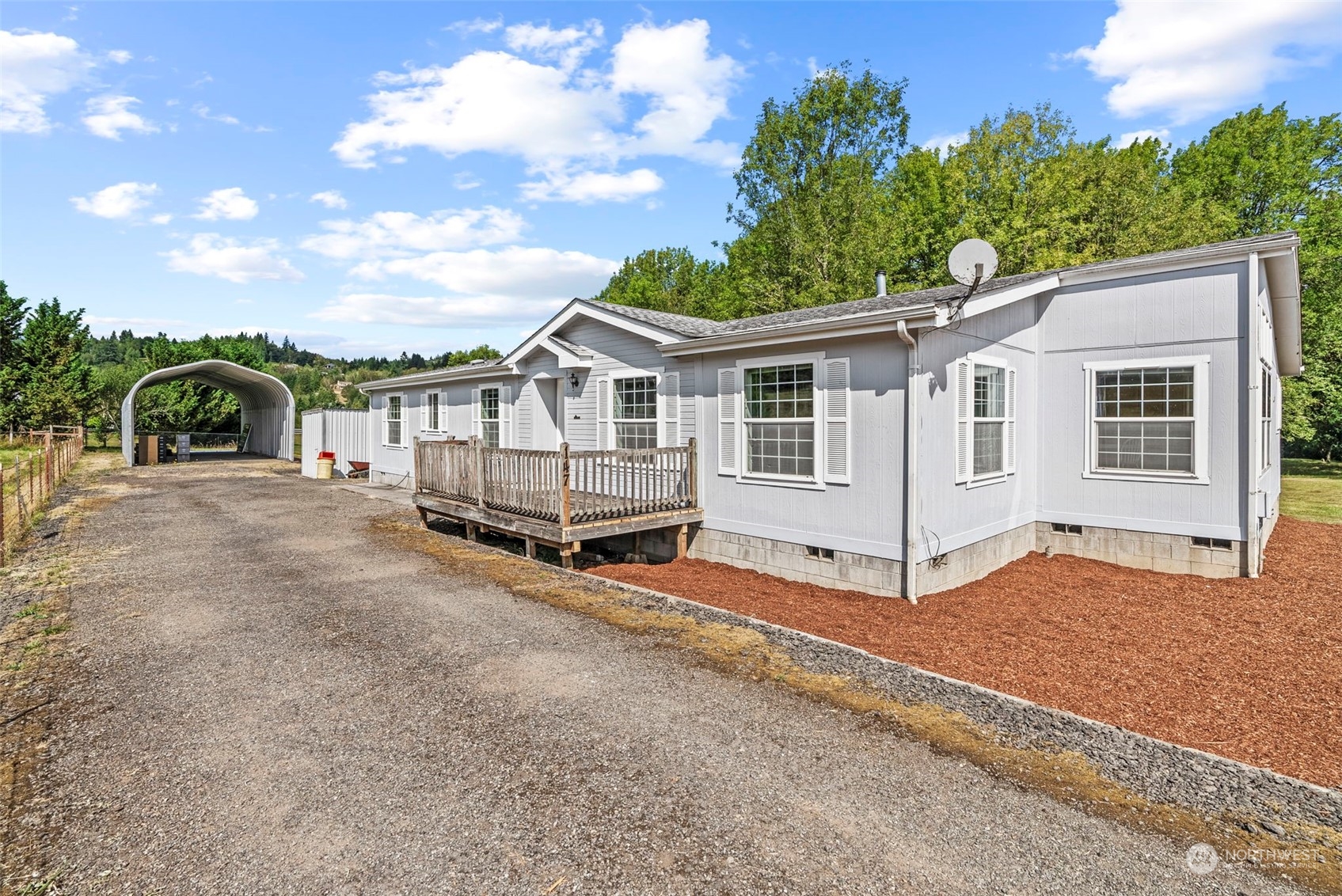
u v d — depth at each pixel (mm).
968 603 7191
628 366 10680
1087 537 9086
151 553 9211
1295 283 9109
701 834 2984
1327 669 5355
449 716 4199
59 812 3172
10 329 29219
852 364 7582
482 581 7684
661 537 9906
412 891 2625
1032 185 23969
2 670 4977
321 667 5047
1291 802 3230
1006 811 3150
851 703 4363
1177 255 8086
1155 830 3008
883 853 2844
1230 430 7863
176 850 2885
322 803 3248
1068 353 9172
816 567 8047
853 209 24922
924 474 7188
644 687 4633
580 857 2830
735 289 33125
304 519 12203
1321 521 12695
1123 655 5660
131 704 4391
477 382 15070
